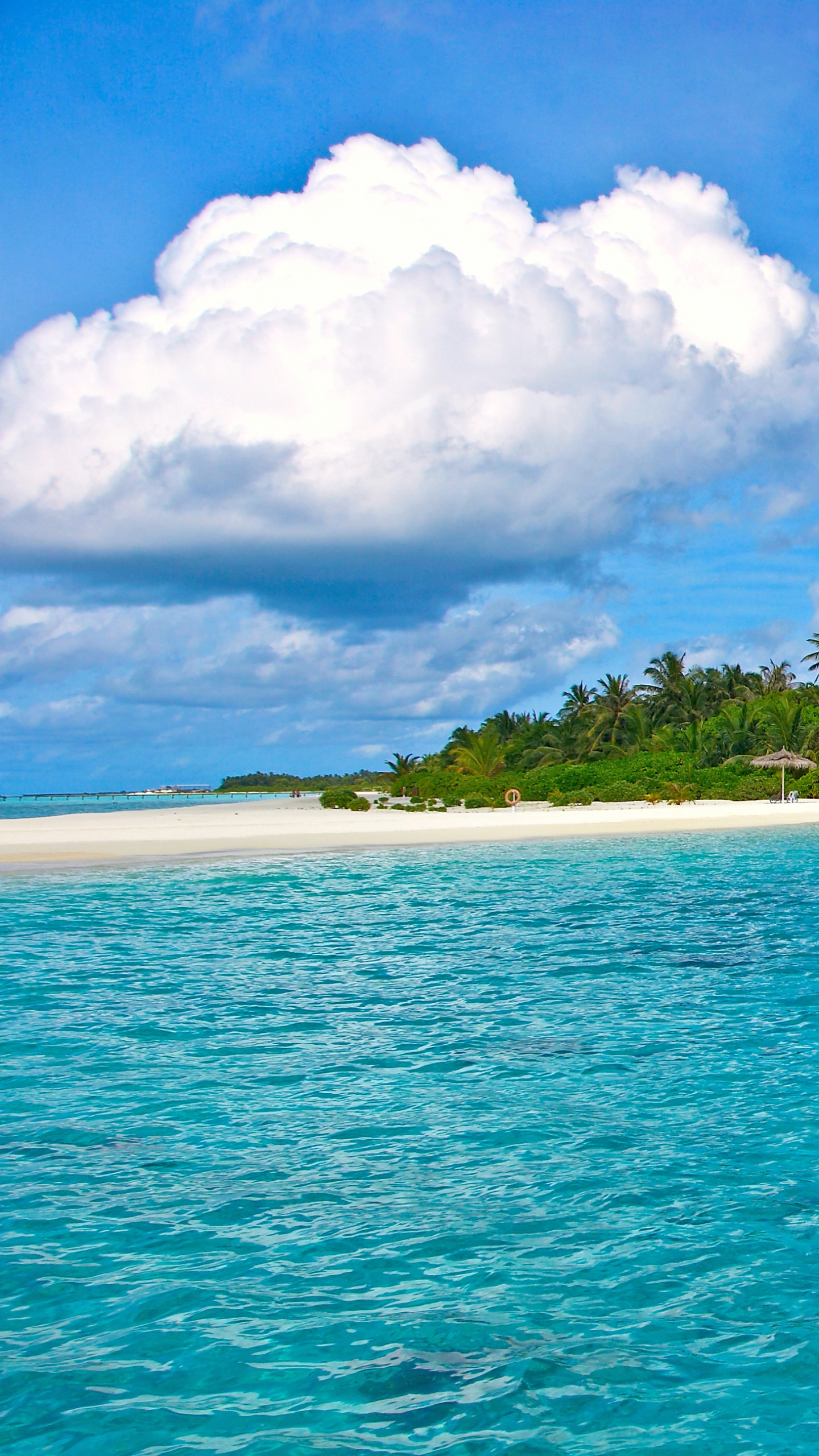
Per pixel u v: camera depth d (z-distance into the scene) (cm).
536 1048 1150
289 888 2755
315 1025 1270
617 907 2323
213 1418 488
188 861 3431
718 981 1513
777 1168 785
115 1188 761
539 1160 809
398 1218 706
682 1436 473
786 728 7025
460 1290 607
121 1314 582
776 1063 1074
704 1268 630
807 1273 622
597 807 6216
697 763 7269
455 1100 966
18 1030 1248
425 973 1606
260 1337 558
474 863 3334
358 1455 461
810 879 2859
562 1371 525
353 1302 594
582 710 9331
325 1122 909
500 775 8144
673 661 9169
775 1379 517
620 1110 930
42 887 2806
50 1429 480
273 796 15100
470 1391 509
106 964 1705
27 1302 596
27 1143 859
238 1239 676
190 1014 1338
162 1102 969
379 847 3869
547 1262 639
